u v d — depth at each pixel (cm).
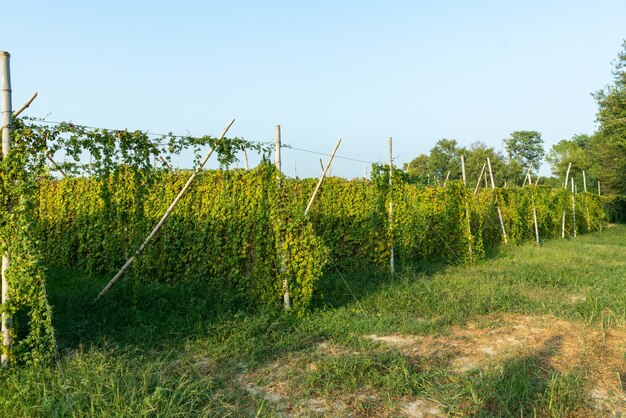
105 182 841
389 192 1235
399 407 479
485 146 6988
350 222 1297
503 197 1944
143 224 874
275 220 864
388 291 975
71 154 722
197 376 545
